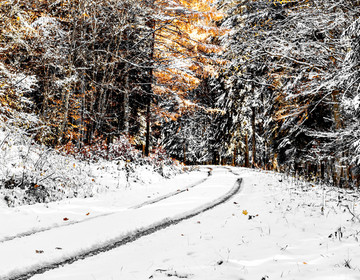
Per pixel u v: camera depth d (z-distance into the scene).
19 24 12.95
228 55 20.05
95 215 7.64
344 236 5.48
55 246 5.09
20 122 11.33
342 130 12.33
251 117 28.97
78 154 14.39
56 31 16.45
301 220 6.78
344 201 8.91
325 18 13.12
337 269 3.91
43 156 10.59
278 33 14.69
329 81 11.29
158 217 7.27
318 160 15.95
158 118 21.86
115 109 22.19
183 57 20.42
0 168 8.62
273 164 26.47
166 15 20.45
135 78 21.59
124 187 12.02
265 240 5.45
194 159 47.97
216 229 6.32
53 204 8.27
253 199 9.72
